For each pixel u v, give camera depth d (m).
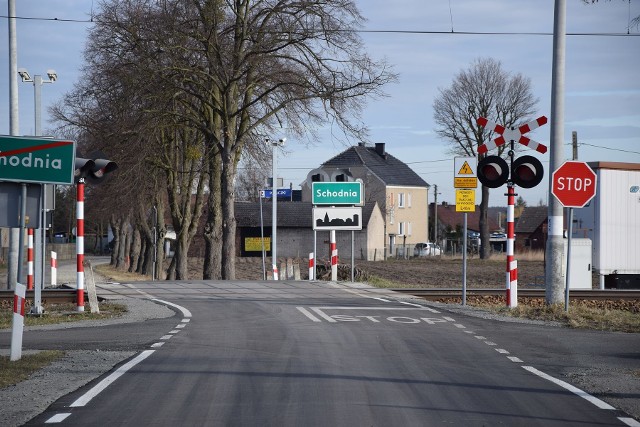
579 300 40.06
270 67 58.44
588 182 31.53
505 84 111.06
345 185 48.22
